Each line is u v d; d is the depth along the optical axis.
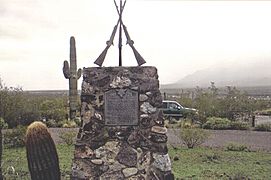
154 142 7.88
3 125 20.39
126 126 7.93
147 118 7.92
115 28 8.34
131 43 8.30
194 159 12.80
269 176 10.25
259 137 19.27
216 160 12.70
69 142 16.11
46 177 7.00
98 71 8.04
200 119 25.36
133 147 7.88
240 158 13.09
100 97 7.98
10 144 15.67
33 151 6.98
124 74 8.00
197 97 30.56
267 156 13.55
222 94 31.95
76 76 24.30
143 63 8.19
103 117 7.94
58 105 30.41
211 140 17.89
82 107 7.99
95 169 7.86
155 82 7.99
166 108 28.70
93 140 7.91
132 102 7.95
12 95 24.03
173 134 19.91
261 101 35.44
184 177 10.04
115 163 7.86
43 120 24.77
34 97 30.38
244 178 9.98
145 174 7.81
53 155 7.09
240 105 27.97
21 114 24.14
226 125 23.62
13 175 10.13
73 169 7.87
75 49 23.94
